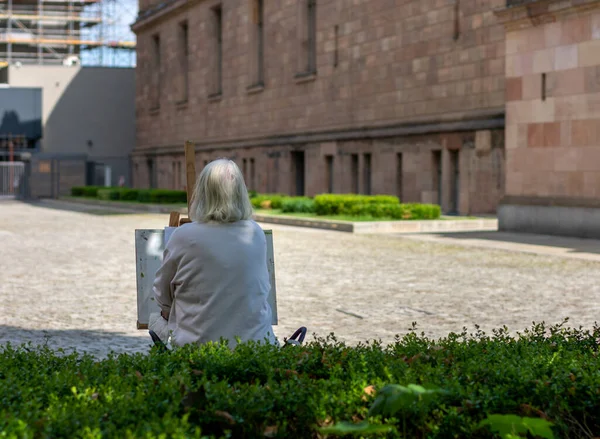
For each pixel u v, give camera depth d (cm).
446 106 3453
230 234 500
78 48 8500
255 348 474
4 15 7875
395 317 1064
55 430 331
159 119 6569
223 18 5478
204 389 391
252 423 382
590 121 2266
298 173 4772
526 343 560
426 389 375
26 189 6159
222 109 5550
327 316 1073
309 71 4575
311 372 462
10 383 412
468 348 530
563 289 1323
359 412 396
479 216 3177
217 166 505
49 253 1950
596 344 599
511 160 2525
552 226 2389
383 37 3856
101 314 1090
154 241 612
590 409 433
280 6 4794
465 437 395
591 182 2272
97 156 7094
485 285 1375
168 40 6350
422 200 3597
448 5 3422
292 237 2441
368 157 4059
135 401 369
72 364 486
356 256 1866
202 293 497
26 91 6800
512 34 2486
